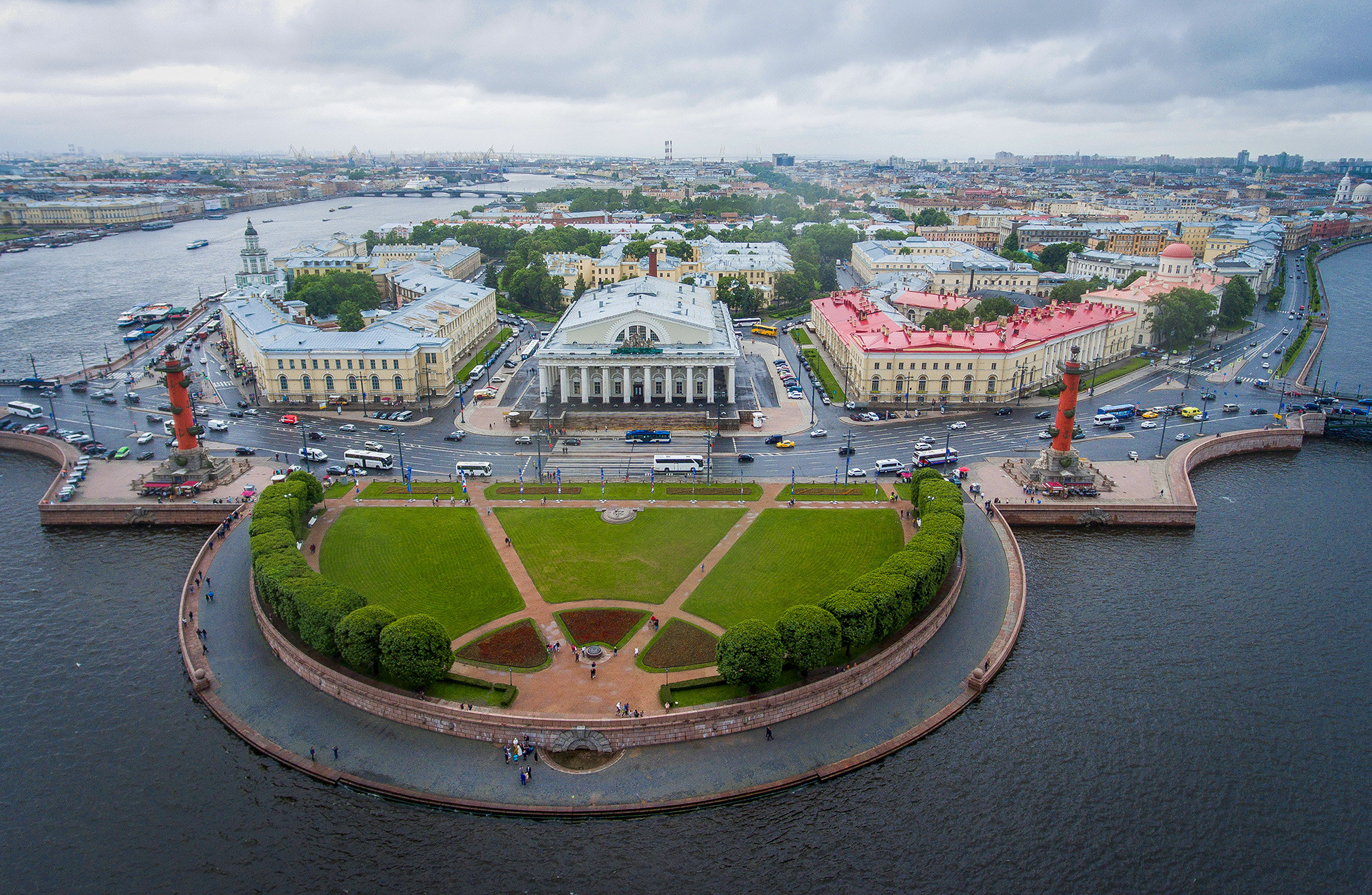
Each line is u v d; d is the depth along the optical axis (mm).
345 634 142875
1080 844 120312
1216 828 123375
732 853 118312
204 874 114875
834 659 146875
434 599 170125
